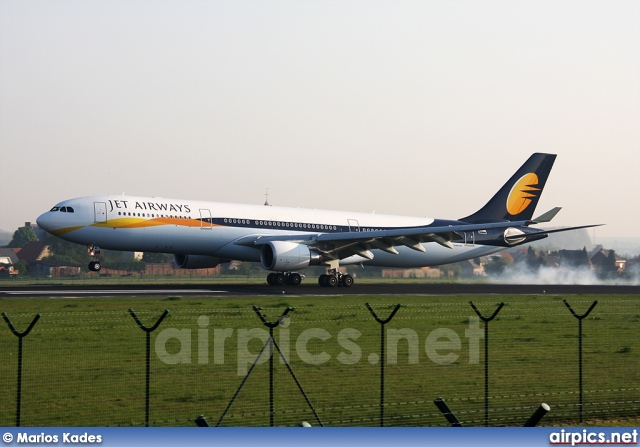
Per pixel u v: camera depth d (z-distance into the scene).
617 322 94.88
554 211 151.25
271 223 152.38
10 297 112.94
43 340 71.75
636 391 54.19
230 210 148.38
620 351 71.25
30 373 57.41
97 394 51.09
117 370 58.81
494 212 179.50
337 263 153.38
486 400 46.53
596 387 55.16
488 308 106.12
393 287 161.38
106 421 44.56
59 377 56.12
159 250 143.38
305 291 136.88
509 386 55.16
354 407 46.97
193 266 155.50
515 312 101.81
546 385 55.69
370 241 147.75
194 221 142.88
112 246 138.50
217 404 48.91
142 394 51.28
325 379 56.81
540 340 77.06
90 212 134.50
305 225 156.62
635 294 145.88
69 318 85.25
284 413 46.75
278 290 138.25
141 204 139.00
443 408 42.34
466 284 197.75
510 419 45.94
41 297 113.38
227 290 136.25
